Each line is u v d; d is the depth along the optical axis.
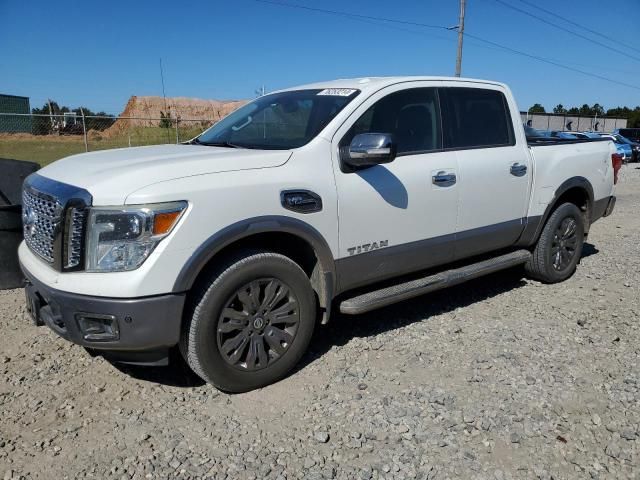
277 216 3.30
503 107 4.88
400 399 3.29
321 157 3.58
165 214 2.92
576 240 5.64
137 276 2.88
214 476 2.62
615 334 4.28
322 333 4.27
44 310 3.27
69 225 2.97
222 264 3.20
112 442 2.87
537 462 2.73
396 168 3.93
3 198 5.26
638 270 6.11
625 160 25.08
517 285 5.53
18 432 2.95
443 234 4.28
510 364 3.75
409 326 4.41
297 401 3.29
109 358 3.31
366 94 3.93
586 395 3.35
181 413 3.15
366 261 3.83
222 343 3.24
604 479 2.62
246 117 4.50
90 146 19.39
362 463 2.72
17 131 18.48
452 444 2.87
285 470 2.66
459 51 28.61
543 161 5.10
